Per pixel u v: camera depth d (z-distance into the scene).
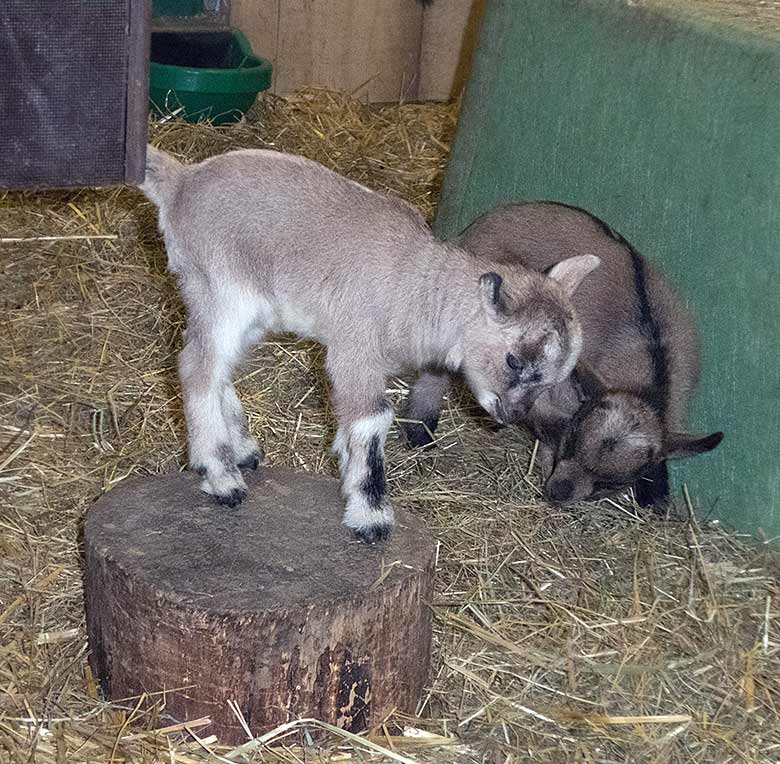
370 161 2.24
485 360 1.17
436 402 1.57
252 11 2.43
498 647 1.21
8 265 1.82
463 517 1.43
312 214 1.11
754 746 1.13
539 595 1.30
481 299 1.15
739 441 1.43
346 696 1.06
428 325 1.15
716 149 1.41
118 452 1.48
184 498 1.16
